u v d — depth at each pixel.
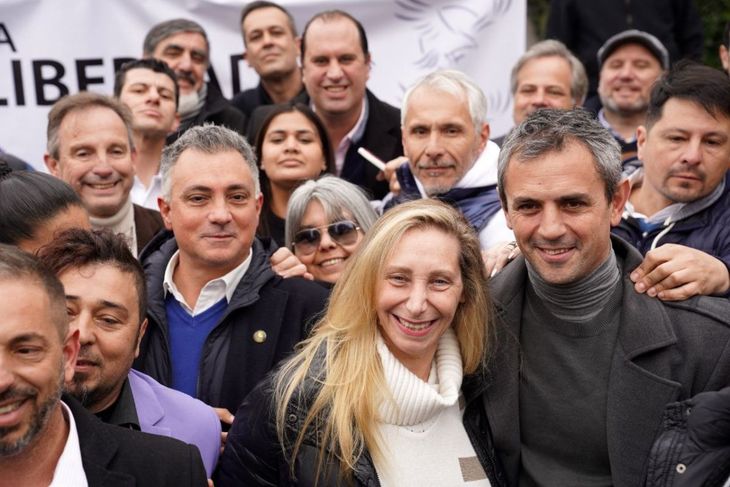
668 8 7.85
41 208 3.63
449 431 3.35
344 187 4.66
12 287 2.53
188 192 3.87
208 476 3.43
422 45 6.82
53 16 6.73
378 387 3.24
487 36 6.80
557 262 3.29
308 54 6.07
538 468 3.44
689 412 3.10
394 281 3.27
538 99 6.41
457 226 3.35
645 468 3.27
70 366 2.82
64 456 2.73
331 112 6.06
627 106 6.58
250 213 3.93
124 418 3.28
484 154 5.08
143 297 3.29
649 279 3.45
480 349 3.43
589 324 3.41
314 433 3.19
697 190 4.20
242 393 3.79
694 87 4.17
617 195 3.40
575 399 3.41
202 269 3.93
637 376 3.33
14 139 6.74
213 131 3.99
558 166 3.24
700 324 3.36
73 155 4.85
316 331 3.46
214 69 6.99
